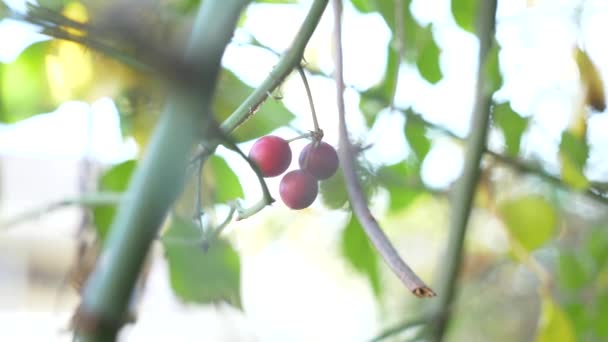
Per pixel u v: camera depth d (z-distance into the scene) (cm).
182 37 24
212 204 39
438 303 40
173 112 23
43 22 26
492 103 39
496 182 45
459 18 41
